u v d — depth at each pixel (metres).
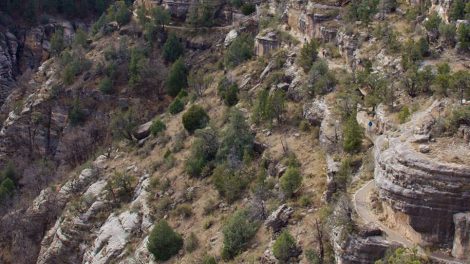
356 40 64.94
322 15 73.38
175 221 61.78
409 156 36.44
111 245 64.62
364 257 36.56
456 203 34.66
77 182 80.12
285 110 65.31
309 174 53.25
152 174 71.38
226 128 67.94
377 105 52.34
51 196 81.31
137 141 82.94
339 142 52.97
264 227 50.69
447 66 50.84
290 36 80.00
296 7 80.81
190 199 63.72
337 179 46.72
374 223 37.94
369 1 68.81
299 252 43.94
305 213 48.47
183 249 56.91
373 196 40.94
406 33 62.06
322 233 43.06
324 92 62.09
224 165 62.78
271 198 53.56
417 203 35.62
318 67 64.00
